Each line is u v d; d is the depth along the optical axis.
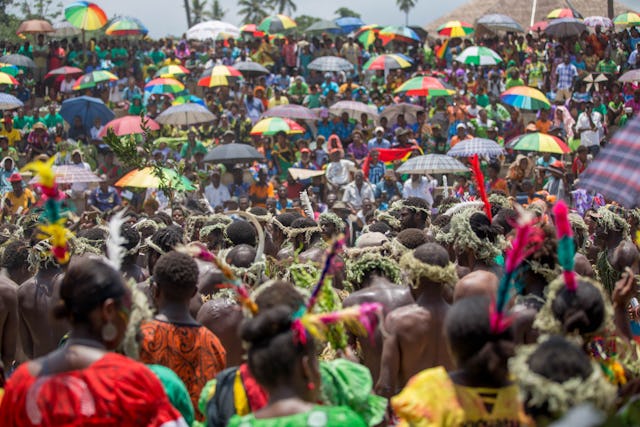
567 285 6.05
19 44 44.12
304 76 43.38
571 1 52.19
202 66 43.31
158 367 6.34
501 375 5.28
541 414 4.97
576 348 5.07
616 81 36.62
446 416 5.23
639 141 5.69
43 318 9.95
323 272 5.74
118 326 5.38
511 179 20.70
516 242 5.27
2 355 10.09
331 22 48.78
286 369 5.10
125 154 14.06
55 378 5.13
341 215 19.64
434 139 30.20
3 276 10.18
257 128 30.59
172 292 7.21
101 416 5.07
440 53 43.56
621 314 7.07
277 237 14.26
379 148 28.36
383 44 46.69
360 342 8.55
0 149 31.05
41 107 38.22
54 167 23.02
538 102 32.00
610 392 4.92
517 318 7.24
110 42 43.38
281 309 5.21
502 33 48.00
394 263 9.27
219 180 25.95
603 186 5.69
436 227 12.43
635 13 43.59
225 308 8.56
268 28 50.31
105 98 39.38
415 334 7.82
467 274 9.56
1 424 5.22
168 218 14.80
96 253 11.38
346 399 5.90
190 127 33.12
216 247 12.22
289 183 25.95
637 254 11.55
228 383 6.09
